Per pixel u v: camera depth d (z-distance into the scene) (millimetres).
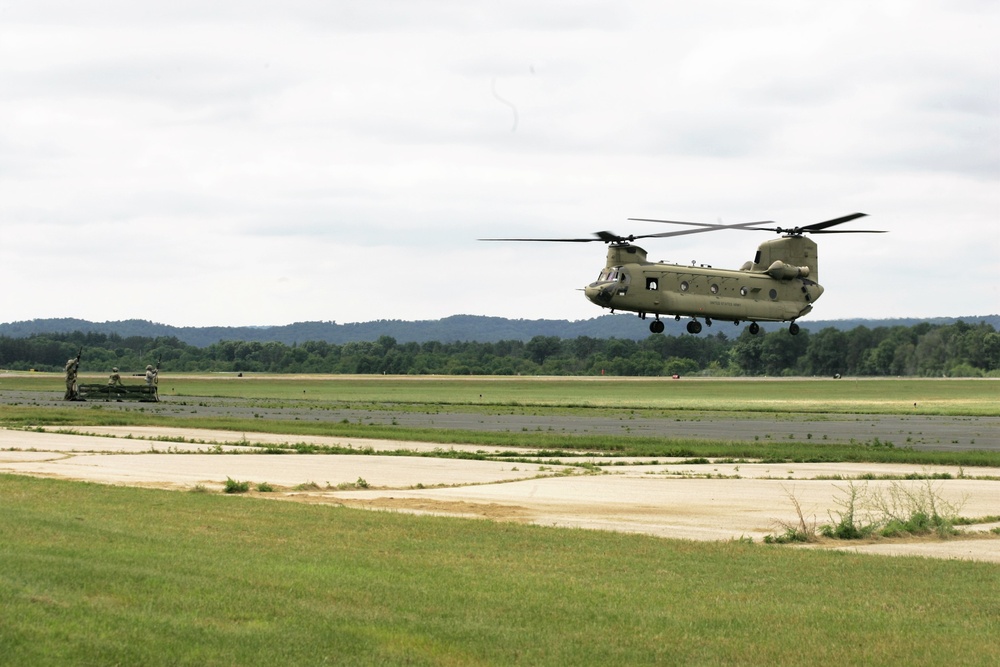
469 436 49594
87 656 10812
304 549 17906
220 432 51875
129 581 13875
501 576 16000
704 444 45812
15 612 11945
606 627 12922
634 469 36312
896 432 57344
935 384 163250
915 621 13609
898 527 22547
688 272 68812
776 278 71438
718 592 15297
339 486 30203
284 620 12477
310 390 129375
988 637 12867
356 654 11398
